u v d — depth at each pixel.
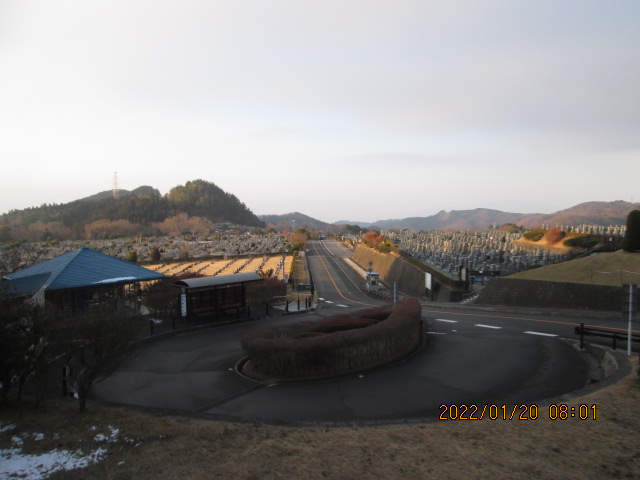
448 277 36.16
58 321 11.06
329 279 55.34
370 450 6.36
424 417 8.42
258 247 95.69
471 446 6.32
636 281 22.48
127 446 6.98
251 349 12.72
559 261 34.50
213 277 23.33
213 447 6.79
